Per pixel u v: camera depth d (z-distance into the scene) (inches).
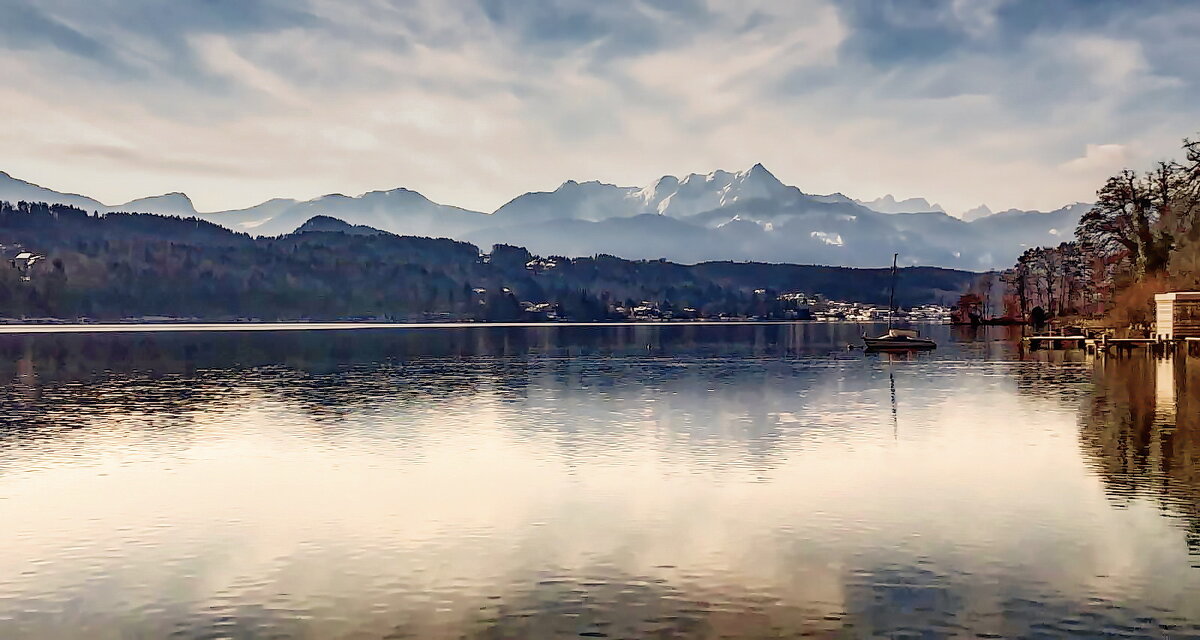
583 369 3415.4
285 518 1009.5
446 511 1033.5
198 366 3558.1
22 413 1982.0
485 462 1341.0
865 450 1421.0
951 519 970.1
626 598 738.8
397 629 681.6
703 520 978.7
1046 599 723.4
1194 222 3946.9
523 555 858.1
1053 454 1358.3
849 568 806.5
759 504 1050.7
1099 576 775.7
